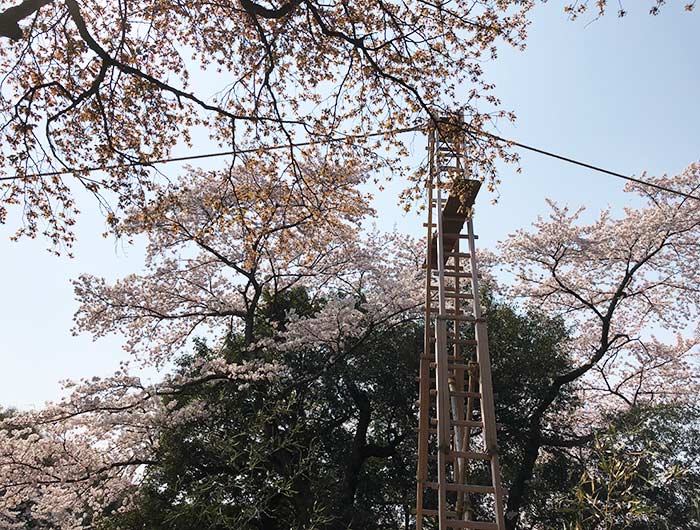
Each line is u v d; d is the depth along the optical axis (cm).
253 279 1460
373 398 1480
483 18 706
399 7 727
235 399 1324
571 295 1683
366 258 1603
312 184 931
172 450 1274
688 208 1485
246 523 1077
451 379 892
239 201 938
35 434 1252
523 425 1491
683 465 1155
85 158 787
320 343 1441
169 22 801
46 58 764
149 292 1466
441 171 769
